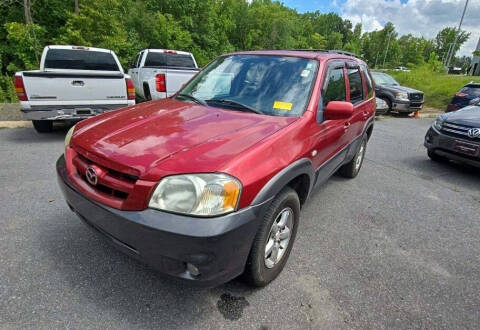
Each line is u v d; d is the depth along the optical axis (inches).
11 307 76.2
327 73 117.0
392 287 95.2
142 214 67.0
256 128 87.2
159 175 66.8
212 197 65.4
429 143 224.5
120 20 715.4
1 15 639.8
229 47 1137.4
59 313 75.7
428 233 130.8
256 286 88.4
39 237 104.7
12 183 144.0
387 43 3319.4
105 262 94.5
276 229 88.2
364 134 175.2
